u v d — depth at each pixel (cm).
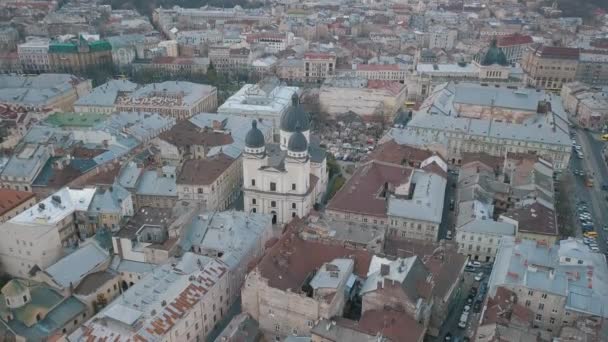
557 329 15600
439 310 16025
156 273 16575
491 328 14138
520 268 16525
